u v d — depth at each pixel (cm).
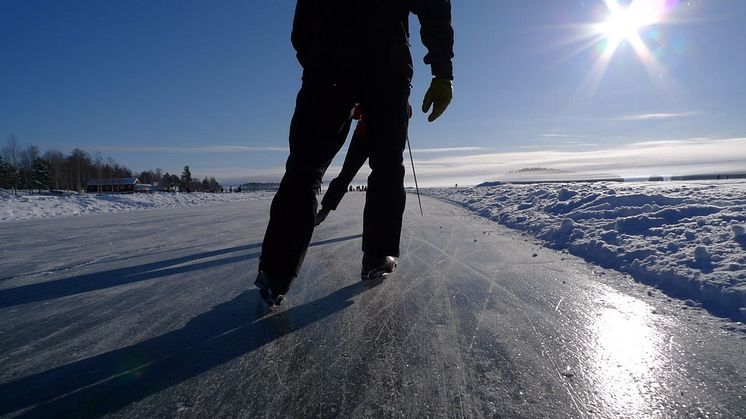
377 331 172
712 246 270
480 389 127
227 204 1424
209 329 178
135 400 124
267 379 135
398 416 114
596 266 282
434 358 148
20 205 1135
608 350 153
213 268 299
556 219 466
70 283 264
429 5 219
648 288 229
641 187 623
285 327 179
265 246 202
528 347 156
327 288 234
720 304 199
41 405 122
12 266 320
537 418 113
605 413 115
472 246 361
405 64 224
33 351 159
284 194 204
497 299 211
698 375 135
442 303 206
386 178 235
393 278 253
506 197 818
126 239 476
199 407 119
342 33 213
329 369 141
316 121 212
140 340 168
